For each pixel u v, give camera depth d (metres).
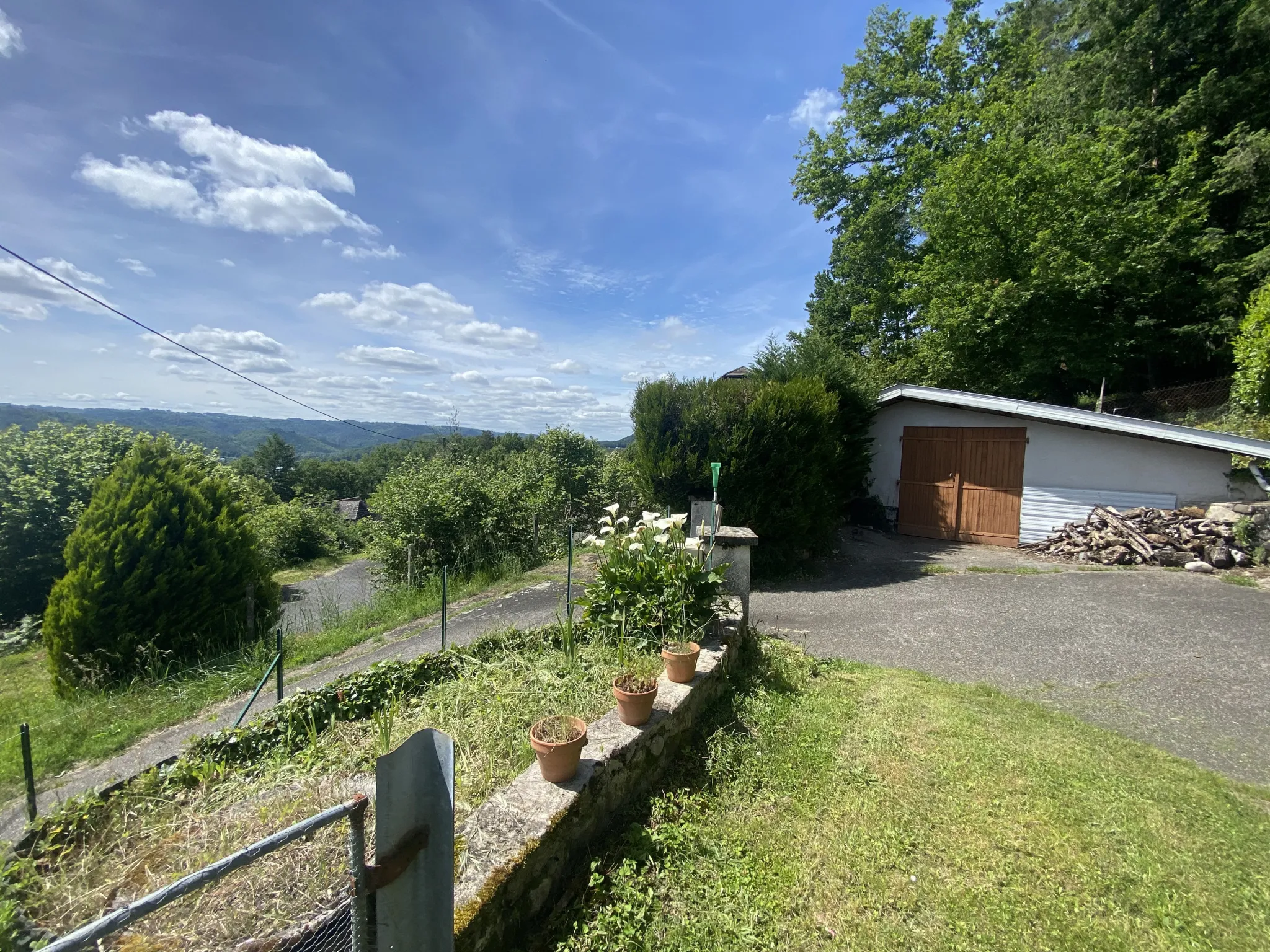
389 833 1.09
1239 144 13.01
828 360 10.25
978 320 13.80
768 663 4.29
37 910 1.71
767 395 7.95
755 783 2.86
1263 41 13.23
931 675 4.46
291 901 1.65
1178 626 5.43
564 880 2.12
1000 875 2.27
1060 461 9.70
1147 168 14.78
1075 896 2.17
